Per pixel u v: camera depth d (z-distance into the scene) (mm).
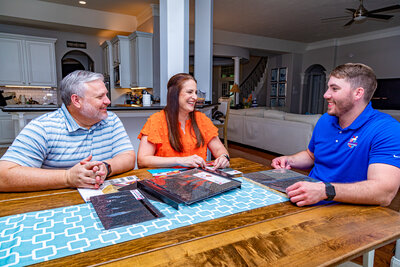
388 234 664
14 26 5852
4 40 5426
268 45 9078
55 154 1166
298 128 4324
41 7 5434
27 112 2457
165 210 775
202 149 1580
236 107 8359
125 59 6070
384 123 1009
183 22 3107
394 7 4410
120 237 617
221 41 8016
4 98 5516
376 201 832
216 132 1651
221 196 899
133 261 528
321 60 9648
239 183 979
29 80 5734
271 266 523
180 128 1526
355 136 1097
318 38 9117
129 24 6457
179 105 1471
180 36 3123
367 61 8359
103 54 6980
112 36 6926
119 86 6152
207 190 897
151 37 5656
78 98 1100
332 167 1219
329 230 679
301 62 10273
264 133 5137
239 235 642
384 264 1642
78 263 518
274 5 5625
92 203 809
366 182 855
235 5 5621
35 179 918
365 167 1069
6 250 557
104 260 529
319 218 748
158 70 5805
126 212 748
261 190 963
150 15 5715
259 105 12336
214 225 689
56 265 511
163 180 1005
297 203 824
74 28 6090
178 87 1446
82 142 1216
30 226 667
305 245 604
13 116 2486
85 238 610
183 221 707
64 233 632
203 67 3955
